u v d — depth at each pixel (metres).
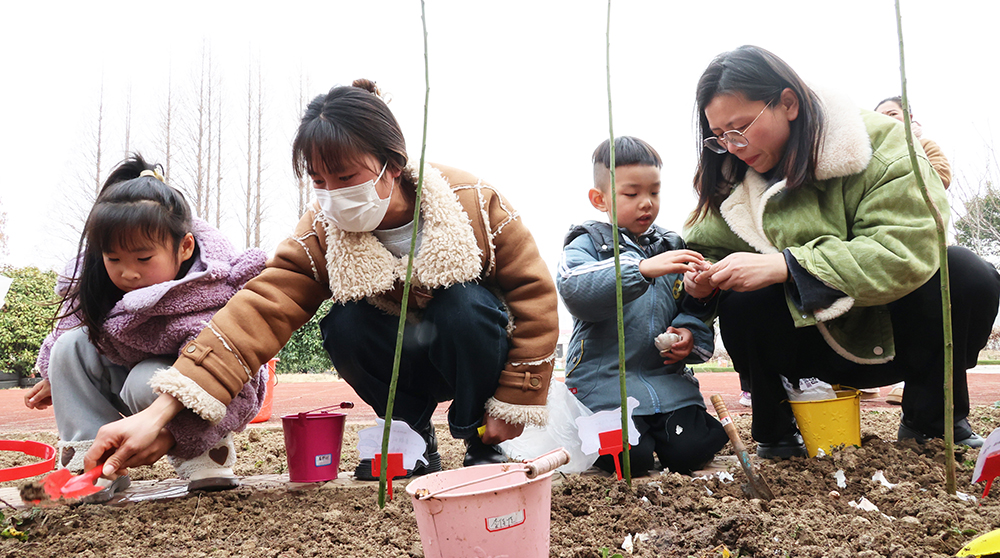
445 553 1.18
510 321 1.95
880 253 1.93
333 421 2.02
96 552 1.47
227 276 2.04
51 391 2.01
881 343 2.23
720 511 1.58
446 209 1.86
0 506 1.83
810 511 1.56
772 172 2.21
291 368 10.72
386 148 1.75
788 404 2.30
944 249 1.54
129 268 1.91
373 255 1.84
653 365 2.24
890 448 2.09
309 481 1.99
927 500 1.58
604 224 2.38
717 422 2.19
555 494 1.82
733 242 2.37
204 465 1.95
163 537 1.53
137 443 1.60
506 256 1.96
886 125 2.12
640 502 1.67
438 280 1.83
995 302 2.20
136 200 1.92
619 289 1.68
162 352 1.96
